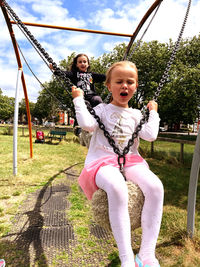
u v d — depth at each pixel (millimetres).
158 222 1207
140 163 1453
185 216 3039
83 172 1454
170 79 13742
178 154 7281
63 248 2396
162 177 5195
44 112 46156
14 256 2248
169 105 13625
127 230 1126
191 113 13727
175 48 1861
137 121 1568
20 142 11859
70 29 3701
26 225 2889
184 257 2203
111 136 1465
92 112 1467
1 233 2688
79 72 3020
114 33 3811
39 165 6340
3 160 6832
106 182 1215
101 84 17031
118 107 1555
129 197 1227
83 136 2471
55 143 12062
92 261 2186
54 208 3443
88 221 3016
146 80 16766
